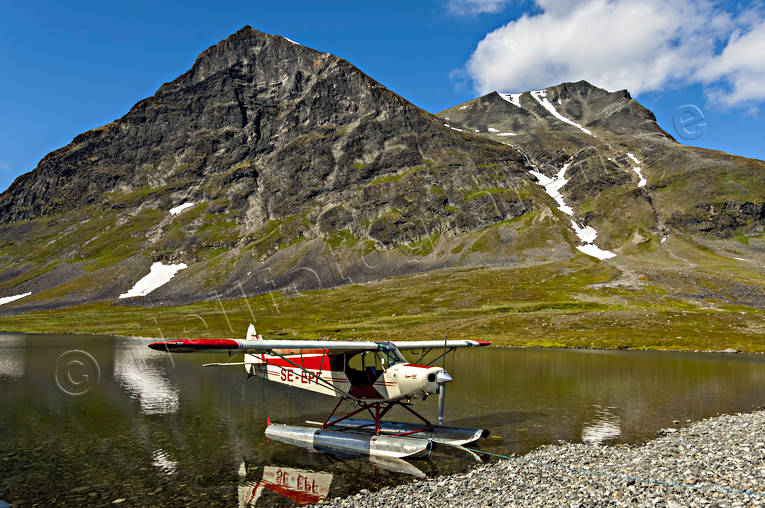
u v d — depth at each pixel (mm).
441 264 151625
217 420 22078
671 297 92875
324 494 12844
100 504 12375
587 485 12461
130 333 91938
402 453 16156
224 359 50406
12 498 12844
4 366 43938
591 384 32656
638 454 15359
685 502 10766
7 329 104438
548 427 20188
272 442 18281
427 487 13016
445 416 22484
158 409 24594
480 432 17656
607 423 20922
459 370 40219
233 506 12148
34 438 18984
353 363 19094
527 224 167375
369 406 18750
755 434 17484
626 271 118875
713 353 54875
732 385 32281
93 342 73688
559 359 48750
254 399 27391
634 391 29703
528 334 70250
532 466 14516
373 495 12547
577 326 72875
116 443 18188
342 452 16953
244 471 14914
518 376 36594
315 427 20375
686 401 26359
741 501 10672
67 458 16375
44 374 38656
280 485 13594
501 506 11336
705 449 15492
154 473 14773
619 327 71312
